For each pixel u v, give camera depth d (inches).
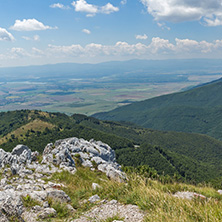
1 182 615.5
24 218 397.7
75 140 1339.8
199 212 357.1
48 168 826.2
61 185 611.8
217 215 340.8
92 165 985.5
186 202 401.4
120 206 422.0
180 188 582.9
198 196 461.1
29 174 741.9
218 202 435.8
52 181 680.4
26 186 578.2
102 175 852.6
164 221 330.0
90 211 420.8
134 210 393.7
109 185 555.8
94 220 376.5
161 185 569.0
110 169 725.3
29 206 436.5
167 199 420.8
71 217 407.2
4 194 436.8
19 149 1098.1
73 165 933.2
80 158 1021.2
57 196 488.4
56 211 429.7
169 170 4881.9
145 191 462.6
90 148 1212.5
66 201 488.4
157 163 5044.3
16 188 563.2
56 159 908.0
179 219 328.2
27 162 887.1
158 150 5757.9
